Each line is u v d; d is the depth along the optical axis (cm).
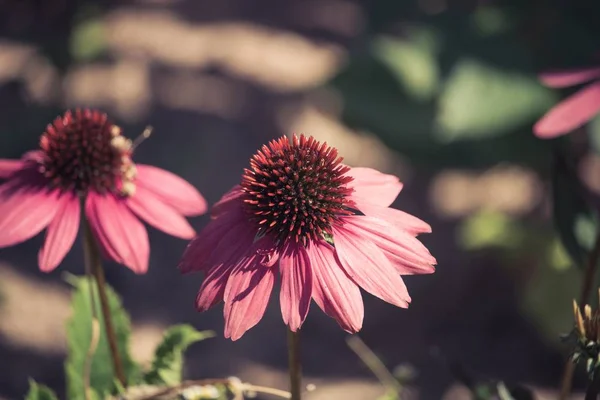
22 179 60
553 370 145
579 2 140
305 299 52
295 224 54
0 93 174
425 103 149
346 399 132
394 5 163
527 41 141
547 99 134
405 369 67
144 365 63
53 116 169
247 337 146
